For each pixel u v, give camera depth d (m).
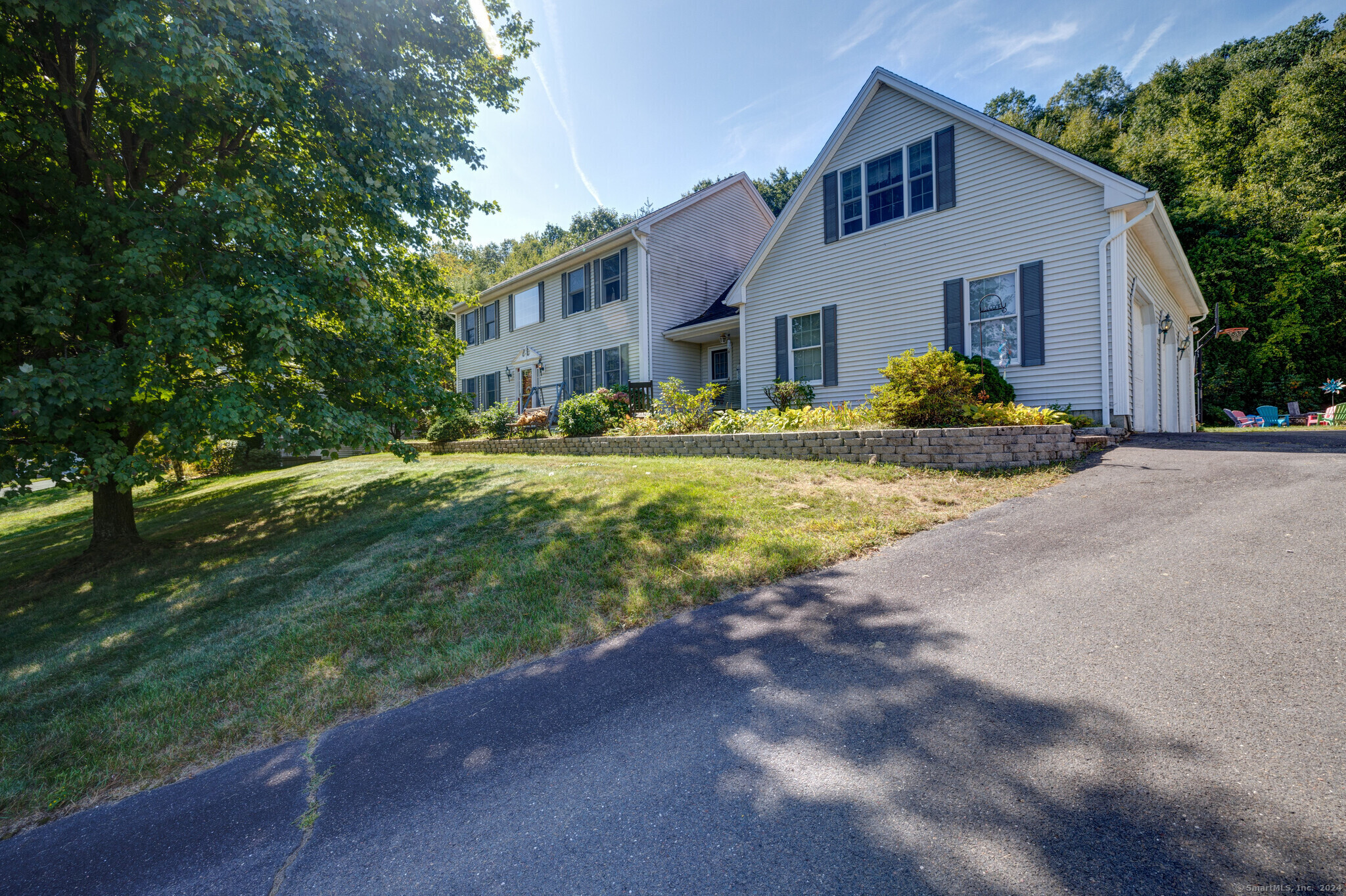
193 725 3.32
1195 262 26.94
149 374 5.83
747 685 2.83
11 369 5.83
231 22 5.73
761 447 9.21
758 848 1.78
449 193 8.43
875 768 2.10
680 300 18.19
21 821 2.67
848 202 12.42
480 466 11.38
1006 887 1.54
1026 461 7.05
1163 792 1.82
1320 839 1.59
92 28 5.91
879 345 11.91
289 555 6.82
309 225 7.68
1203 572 3.48
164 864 2.13
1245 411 25.53
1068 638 2.91
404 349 8.29
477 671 3.47
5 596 7.21
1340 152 28.17
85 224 6.47
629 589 4.35
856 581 4.09
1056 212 9.60
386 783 2.43
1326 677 2.33
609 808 2.06
